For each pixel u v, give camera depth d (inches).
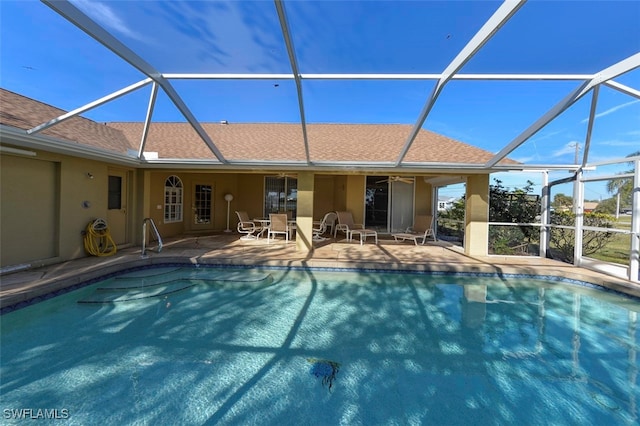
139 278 283.7
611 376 149.0
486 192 370.6
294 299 246.5
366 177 530.0
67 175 297.3
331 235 547.2
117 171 374.9
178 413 117.7
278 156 400.5
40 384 133.3
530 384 142.0
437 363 158.7
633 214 264.5
